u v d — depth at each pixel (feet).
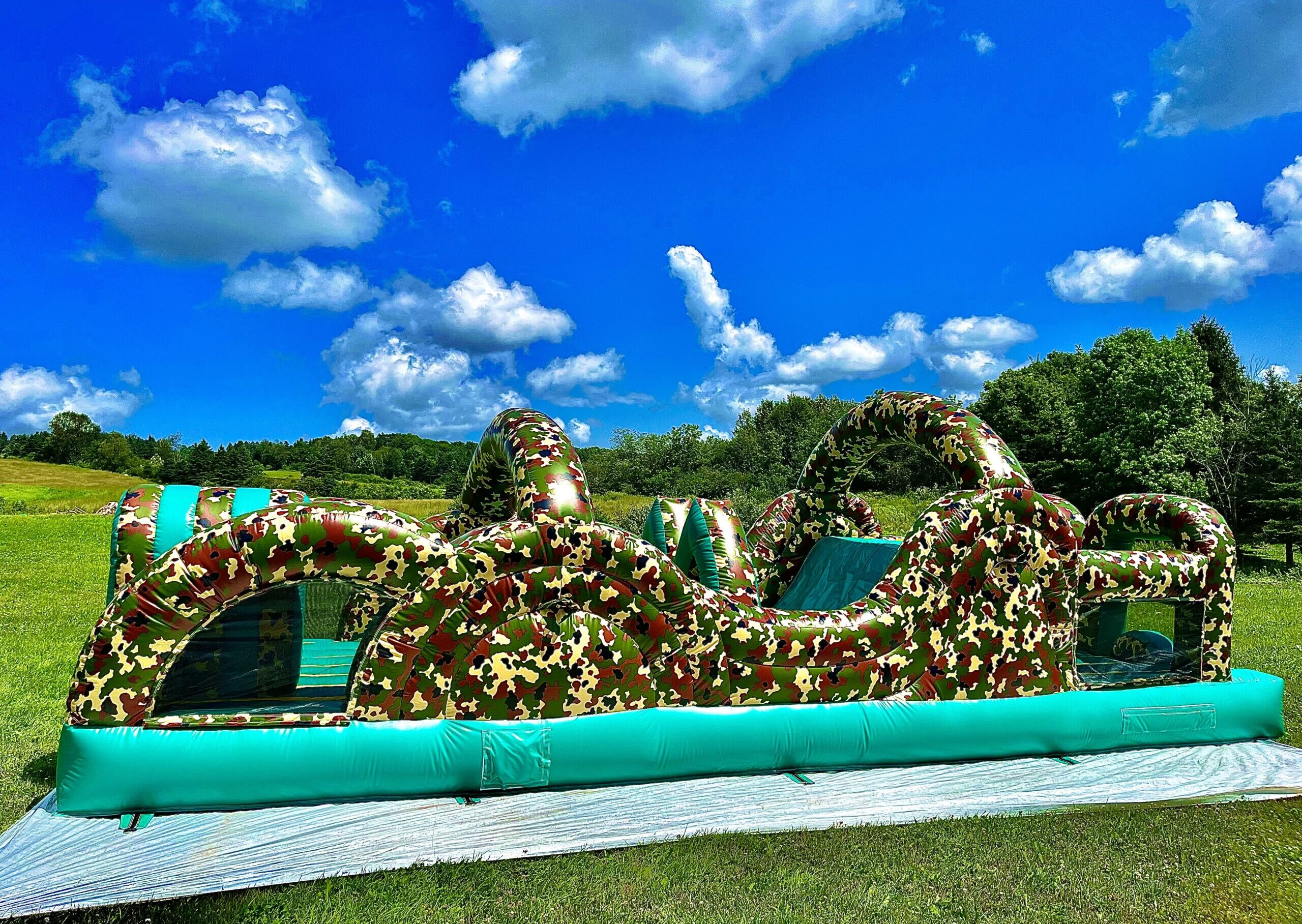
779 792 13.53
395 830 11.74
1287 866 11.60
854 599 17.39
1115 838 12.33
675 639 13.78
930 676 14.94
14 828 11.29
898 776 14.38
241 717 12.21
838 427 20.02
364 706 12.57
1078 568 15.65
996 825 12.66
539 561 13.17
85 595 34.09
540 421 15.60
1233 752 15.97
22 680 20.67
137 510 13.07
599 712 13.47
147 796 11.71
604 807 12.77
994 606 15.20
